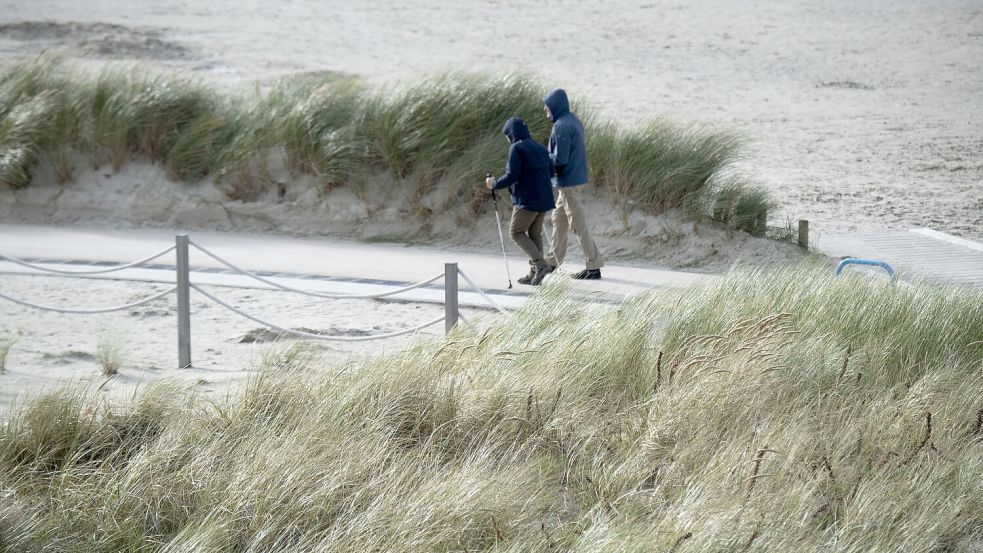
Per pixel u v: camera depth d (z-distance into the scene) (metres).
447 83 53.72
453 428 24.34
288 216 52.66
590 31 131.00
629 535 19.22
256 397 24.89
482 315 38.28
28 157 53.91
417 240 51.22
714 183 50.66
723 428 24.14
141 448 23.03
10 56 102.25
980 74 112.69
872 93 104.56
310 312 38.53
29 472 21.88
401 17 136.75
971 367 28.84
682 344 29.03
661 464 22.52
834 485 21.94
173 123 54.78
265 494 20.72
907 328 30.34
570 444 23.89
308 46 117.69
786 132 87.25
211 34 121.69
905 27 135.25
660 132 51.56
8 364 30.64
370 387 25.20
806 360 27.59
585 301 35.69
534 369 26.75
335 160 52.22
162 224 53.03
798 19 140.25
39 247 48.06
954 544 20.75
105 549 19.70
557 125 43.06
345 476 21.39
